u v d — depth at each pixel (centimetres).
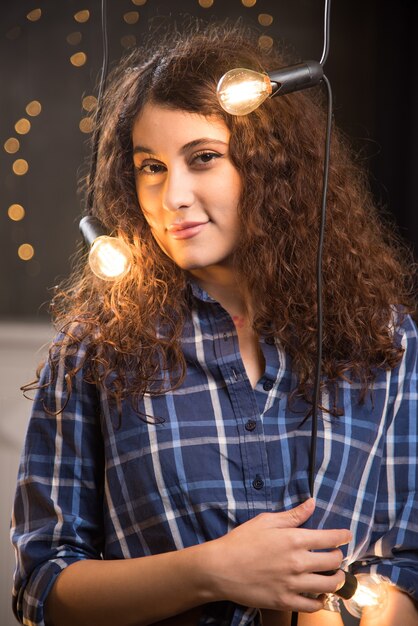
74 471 138
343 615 142
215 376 136
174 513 131
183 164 131
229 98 120
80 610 129
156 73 134
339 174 149
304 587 123
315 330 138
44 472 139
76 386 138
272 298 138
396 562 140
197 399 135
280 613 135
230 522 131
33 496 139
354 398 140
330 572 126
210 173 131
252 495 131
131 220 142
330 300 142
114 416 135
